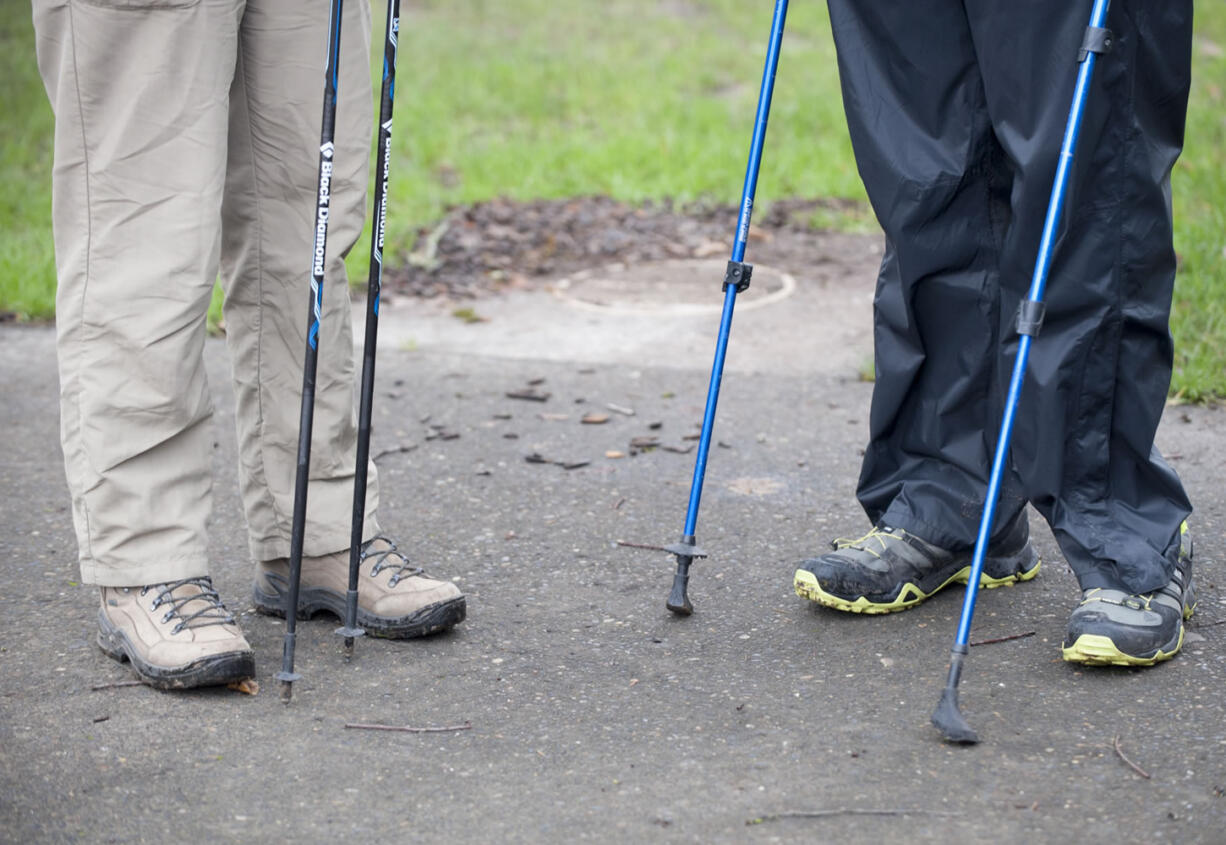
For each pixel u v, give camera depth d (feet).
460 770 21.68
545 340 51.60
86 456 24.44
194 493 25.22
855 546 27.84
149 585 24.94
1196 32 115.75
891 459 28.71
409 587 26.84
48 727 23.26
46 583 30.14
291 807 20.62
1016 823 19.70
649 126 87.04
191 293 23.86
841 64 26.09
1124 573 24.91
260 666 25.70
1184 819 19.66
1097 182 24.22
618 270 61.72
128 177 23.41
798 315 54.13
